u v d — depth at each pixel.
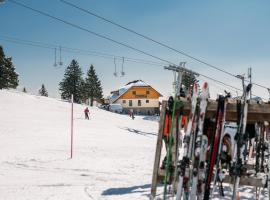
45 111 48.94
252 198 8.91
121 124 47.88
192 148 7.54
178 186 7.31
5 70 88.88
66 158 20.67
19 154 21.81
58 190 11.08
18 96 57.34
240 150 7.30
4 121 37.62
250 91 7.53
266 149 9.81
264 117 7.73
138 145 28.98
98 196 10.00
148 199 9.33
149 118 67.94
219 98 7.51
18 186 12.12
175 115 8.20
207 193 7.17
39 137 30.14
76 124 40.97
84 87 104.06
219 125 7.48
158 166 8.04
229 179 7.93
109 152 23.72
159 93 97.06
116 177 14.70
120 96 98.31
